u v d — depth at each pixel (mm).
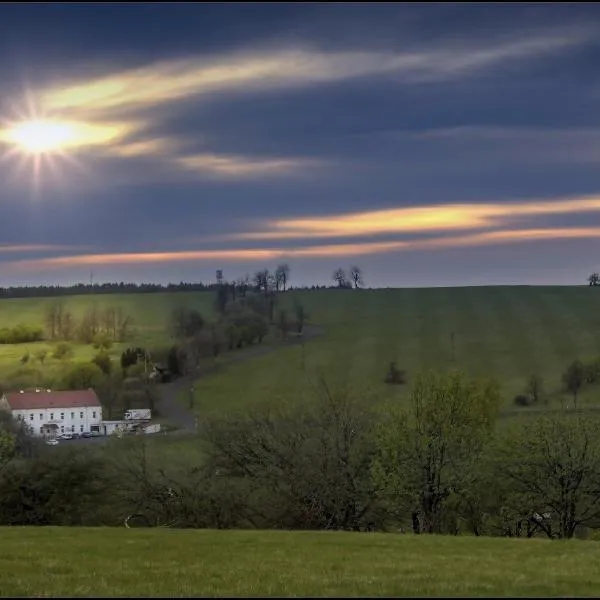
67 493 56938
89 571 26500
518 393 145375
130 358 172375
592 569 27016
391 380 162375
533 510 53344
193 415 141125
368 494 54562
